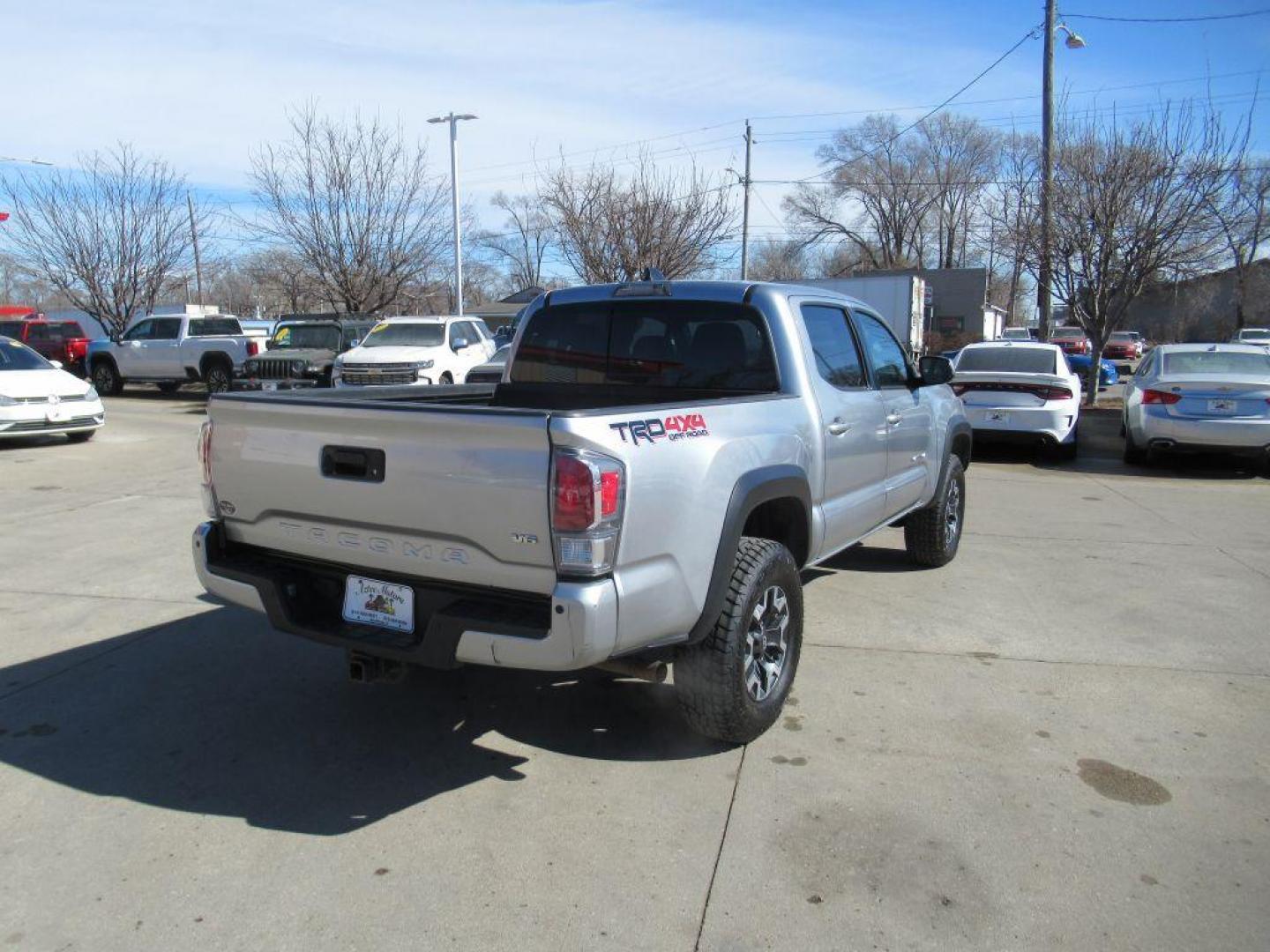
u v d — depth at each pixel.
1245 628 5.27
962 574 6.41
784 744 3.81
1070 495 9.61
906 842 3.09
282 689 4.36
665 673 3.39
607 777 3.54
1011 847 3.07
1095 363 18.22
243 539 3.73
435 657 3.08
